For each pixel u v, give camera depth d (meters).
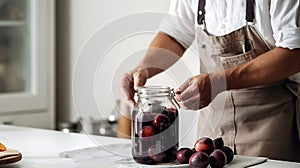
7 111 3.38
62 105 3.72
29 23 3.48
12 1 3.49
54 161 1.54
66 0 3.65
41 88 3.50
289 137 1.96
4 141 1.88
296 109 1.97
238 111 1.97
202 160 1.37
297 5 1.77
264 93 1.95
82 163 1.50
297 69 1.78
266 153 1.93
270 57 1.77
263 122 1.95
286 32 1.78
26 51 3.51
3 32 3.48
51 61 3.53
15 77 3.51
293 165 1.47
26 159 1.57
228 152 1.47
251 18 1.91
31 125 3.47
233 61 1.96
